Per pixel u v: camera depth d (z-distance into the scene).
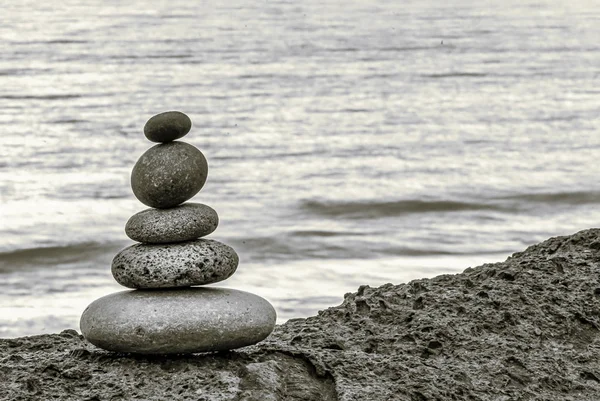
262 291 19.14
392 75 76.75
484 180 34.69
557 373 8.11
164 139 7.46
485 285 9.38
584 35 113.94
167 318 7.14
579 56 90.62
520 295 9.14
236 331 7.26
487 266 10.28
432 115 55.00
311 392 7.34
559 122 52.31
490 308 8.95
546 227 26.84
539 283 9.49
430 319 8.73
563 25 129.00
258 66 83.88
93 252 23.89
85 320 7.37
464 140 46.31
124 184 33.19
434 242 24.47
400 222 27.48
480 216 28.44
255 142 45.06
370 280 20.36
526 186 33.06
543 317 8.88
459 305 8.98
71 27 122.69
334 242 24.42
